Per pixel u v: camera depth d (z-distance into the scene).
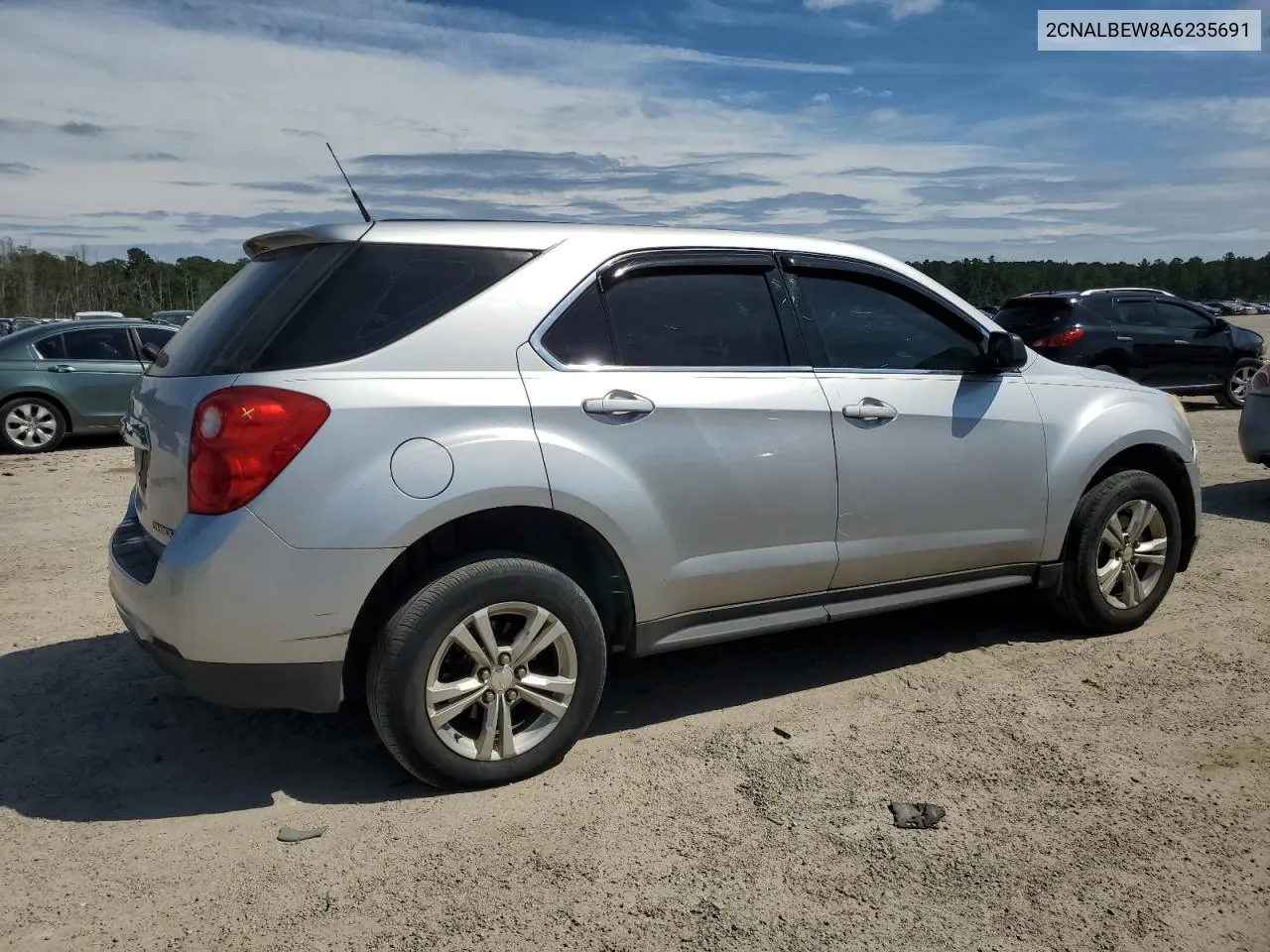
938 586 4.18
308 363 2.98
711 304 3.65
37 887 2.69
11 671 4.23
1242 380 13.48
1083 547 4.45
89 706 3.89
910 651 4.52
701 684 4.16
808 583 3.79
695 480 3.46
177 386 3.14
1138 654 4.42
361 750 3.54
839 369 3.85
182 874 2.76
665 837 2.95
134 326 11.62
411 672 3.03
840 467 3.76
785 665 4.36
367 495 2.94
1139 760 3.42
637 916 2.57
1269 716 3.76
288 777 3.33
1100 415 4.50
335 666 3.00
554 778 3.31
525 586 3.18
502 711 3.21
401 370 3.06
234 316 3.21
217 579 2.86
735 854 2.86
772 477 3.61
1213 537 6.48
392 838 2.94
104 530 6.92
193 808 3.13
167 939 2.48
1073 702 3.91
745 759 3.45
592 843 2.91
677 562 3.48
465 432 3.07
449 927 2.53
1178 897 2.66
